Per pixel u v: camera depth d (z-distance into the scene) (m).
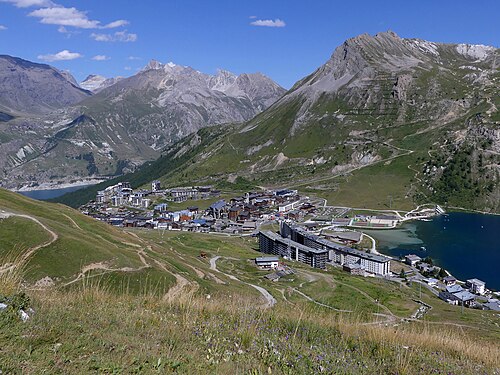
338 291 109.75
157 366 11.72
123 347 12.62
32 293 17.38
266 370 13.27
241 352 14.40
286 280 121.62
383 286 125.12
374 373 14.70
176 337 14.55
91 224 120.69
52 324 13.41
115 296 20.92
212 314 19.20
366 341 18.62
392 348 17.78
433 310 99.94
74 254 70.88
